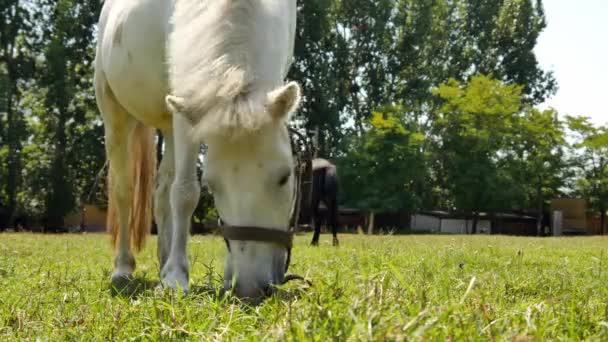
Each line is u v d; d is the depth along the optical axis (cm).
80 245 1173
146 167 648
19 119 3822
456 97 4659
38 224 3847
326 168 1425
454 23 5378
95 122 4003
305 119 4316
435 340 238
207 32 404
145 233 646
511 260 770
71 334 324
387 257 741
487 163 4609
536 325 276
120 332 319
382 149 4347
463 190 4597
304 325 253
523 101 5625
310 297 310
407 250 972
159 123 581
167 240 573
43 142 3947
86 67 4038
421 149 4522
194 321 321
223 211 387
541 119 4772
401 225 4666
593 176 5388
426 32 4872
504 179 4584
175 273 479
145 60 533
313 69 4331
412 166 4344
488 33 5453
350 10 4819
